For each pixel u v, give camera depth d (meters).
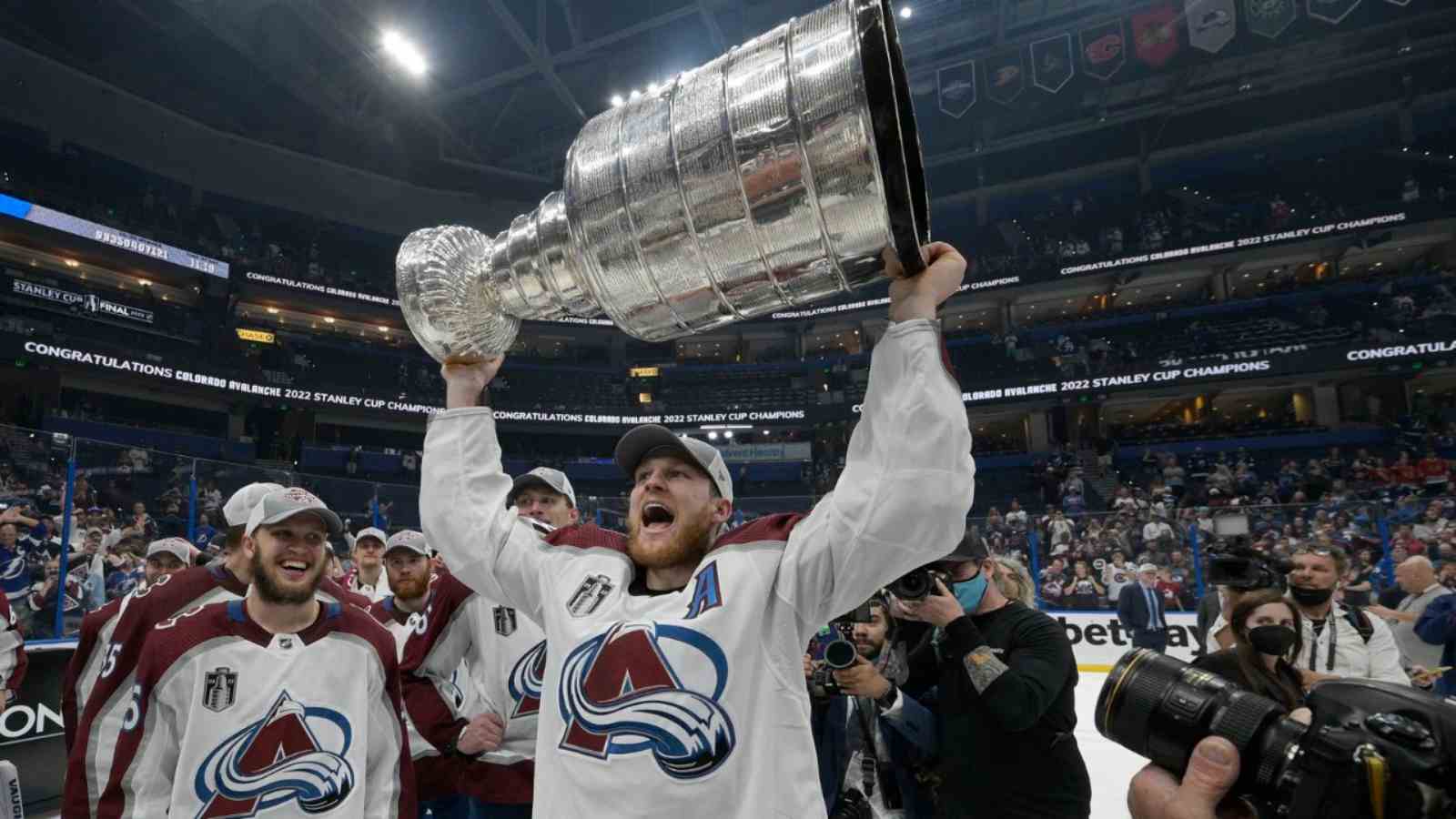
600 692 1.22
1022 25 24.00
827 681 2.40
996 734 2.10
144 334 22.88
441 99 27.16
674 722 1.17
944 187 30.80
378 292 28.09
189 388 22.66
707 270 1.01
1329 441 22.52
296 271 26.36
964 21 24.23
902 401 1.09
